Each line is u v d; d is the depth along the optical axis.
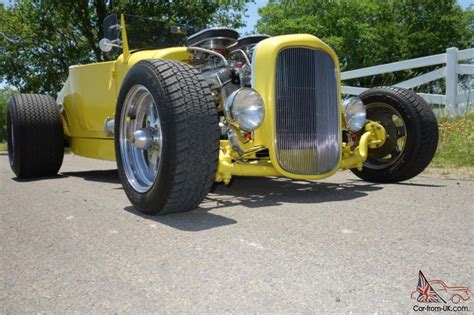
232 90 3.62
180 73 2.82
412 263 1.94
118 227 2.68
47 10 16.08
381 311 1.53
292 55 3.29
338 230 2.46
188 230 2.55
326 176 3.36
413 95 3.96
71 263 2.09
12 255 2.24
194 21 16.20
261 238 2.35
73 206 3.38
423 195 3.39
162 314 1.56
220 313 1.55
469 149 5.50
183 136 2.65
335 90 3.44
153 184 2.85
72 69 5.16
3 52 17.05
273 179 4.53
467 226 2.50
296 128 3.27
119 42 4.64
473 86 8.19
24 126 4.97
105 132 4.34
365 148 3.69
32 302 1.68
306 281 1.78
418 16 31.67
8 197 3.92
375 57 29.52
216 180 3.10
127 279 1.87
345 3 26.53
